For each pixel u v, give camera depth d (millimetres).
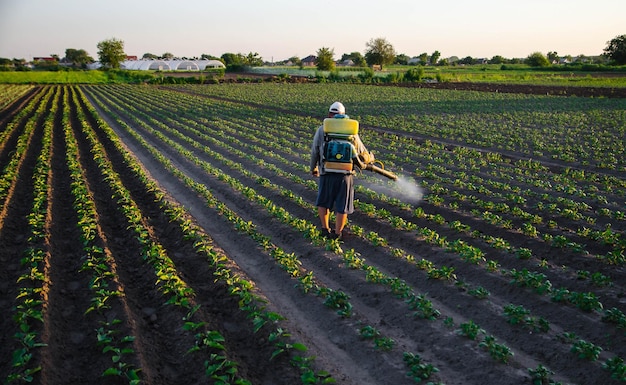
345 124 7906
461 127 25188
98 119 25781
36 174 12719
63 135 20859
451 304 6242
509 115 29969
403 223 8922
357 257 7828
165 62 111438
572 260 7539
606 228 9219
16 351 4652
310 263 7570
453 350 5137
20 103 37656
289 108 35406
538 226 9352
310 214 9938
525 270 6488
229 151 17547
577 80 65812
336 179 7980
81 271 6789
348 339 5406
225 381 4371
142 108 34656
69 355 4949
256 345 5238
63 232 8570
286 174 13500
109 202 10562
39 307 5629
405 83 65125
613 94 44219
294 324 5676
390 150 18266
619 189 12594
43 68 91438
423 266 7137
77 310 5832
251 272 7266
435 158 16547
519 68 94500
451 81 67500
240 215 10133
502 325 5656
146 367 4688
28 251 7199
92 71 82875
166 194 11328
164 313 5781
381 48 100250
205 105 37375
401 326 5703
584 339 5398
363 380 4754
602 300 6238
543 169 15445
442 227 9070
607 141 20812
